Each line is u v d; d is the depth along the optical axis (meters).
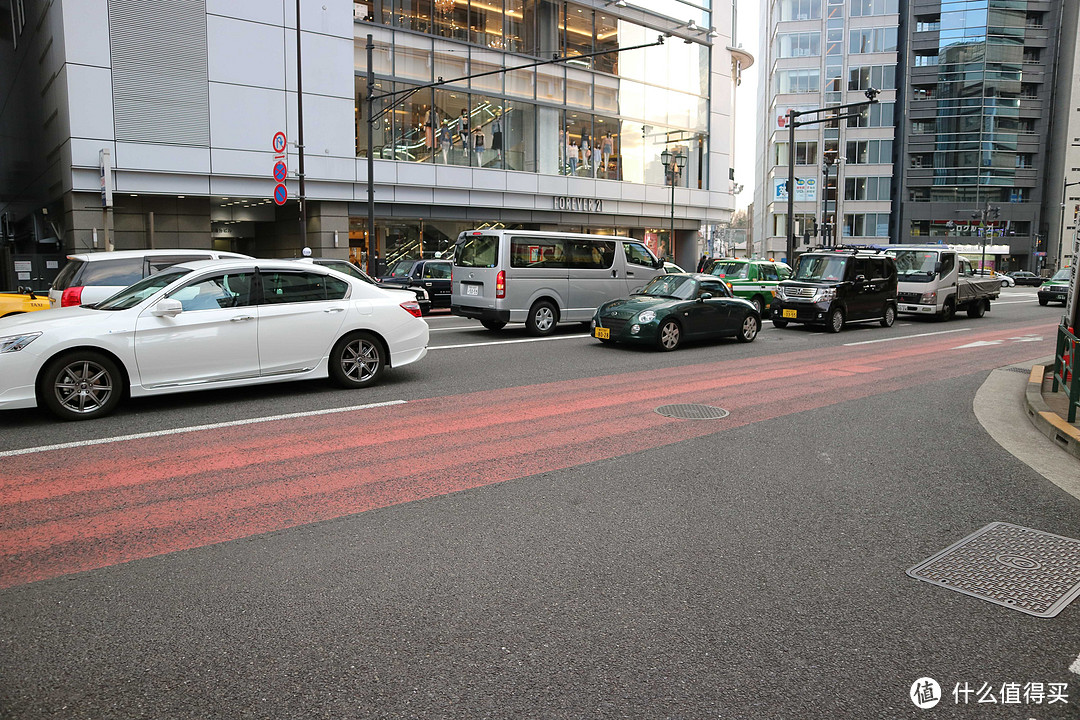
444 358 11.86
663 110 36.03
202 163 22.66
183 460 5.92
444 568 3.93
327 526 4.52
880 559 4.14
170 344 7.71
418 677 2.89
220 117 22.92
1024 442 6.95
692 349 13.64
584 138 33.12
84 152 20.81
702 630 3.30
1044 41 68.31
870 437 7.06
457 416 7.68
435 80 28.27
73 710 2.67
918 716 2.69
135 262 11.03
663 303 13.41
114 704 2.71
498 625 3.32
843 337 16.34
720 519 4.75
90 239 21.44
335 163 25.38
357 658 3.03
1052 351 13.99
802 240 68.81
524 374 10.42
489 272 14.58
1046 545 4.37
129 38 21.33
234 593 3.61
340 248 26.28
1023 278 60.50
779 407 8.40
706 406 8.37
